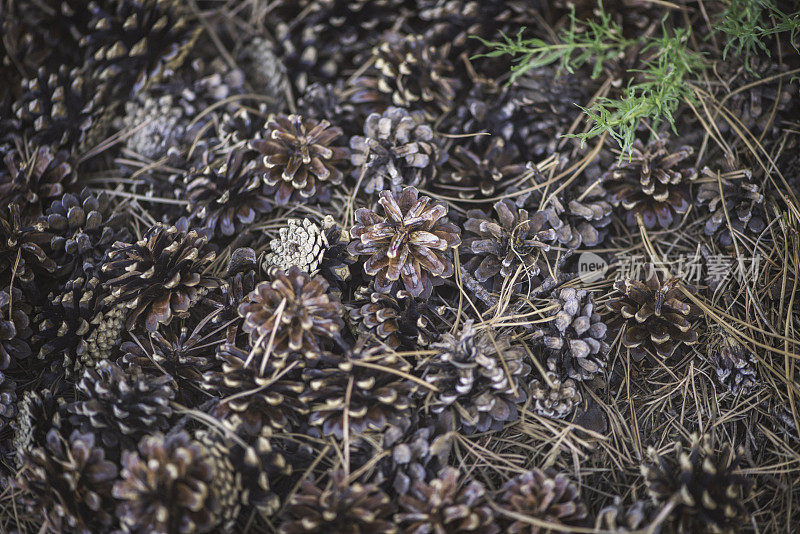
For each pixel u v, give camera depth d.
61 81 0.87
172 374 0.81
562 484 0.78
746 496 0.80
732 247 0.85
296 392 0.79
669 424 0.82
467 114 0.88
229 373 0.79
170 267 0.81
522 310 0.83
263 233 0.85
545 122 0.87
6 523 0.80
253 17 0.92
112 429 0.79
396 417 0.79
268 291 0.79
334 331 0.79
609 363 0.83
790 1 0.87
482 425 0.80
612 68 0.88
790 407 0.81
